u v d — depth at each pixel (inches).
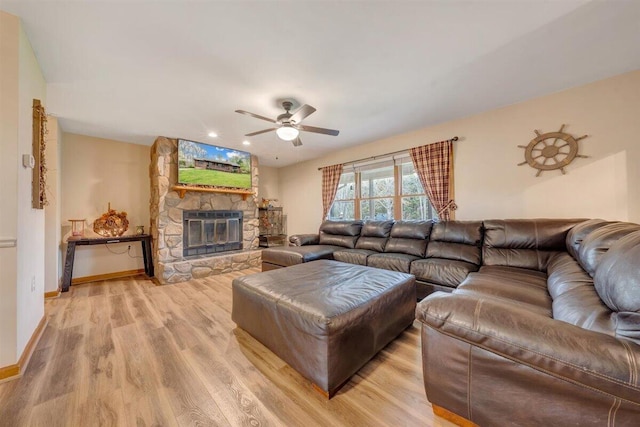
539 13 62.1
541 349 34.7
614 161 93.0
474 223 115.0
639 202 88.8
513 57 80.1
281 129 103.7
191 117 123.2
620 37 71.1
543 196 108.0
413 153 147.9
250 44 72.0
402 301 82.0
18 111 63.7
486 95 105.8
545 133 106.5
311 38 70.0
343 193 194.9
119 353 72.4
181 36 68.5
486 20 64.2
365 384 60.0
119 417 49.7
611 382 29.8
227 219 186.4
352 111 120.0
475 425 44.5
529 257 95.6
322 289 74.5
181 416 50.1
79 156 148.3
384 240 145.9
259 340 75.3
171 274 147.3
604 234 55.4
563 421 33.9
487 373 40.4
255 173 203.5
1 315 60.9
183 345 77.2
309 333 58.2
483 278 80.9
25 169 69.3
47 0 56.6
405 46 74.0
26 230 70.6
